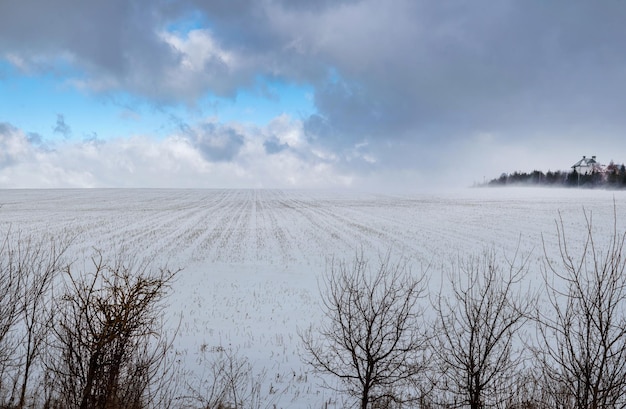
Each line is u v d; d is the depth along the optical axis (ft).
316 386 32.94
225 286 72.64
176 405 28.09
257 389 31.91
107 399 21.13
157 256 97.25
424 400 27.07
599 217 155.22
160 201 265.13
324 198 286.25
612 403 19.34
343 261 91.86
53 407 24.94
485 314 25.44
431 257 95.61
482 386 23.53
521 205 208.85
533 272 78.64
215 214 191.72
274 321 52.60
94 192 349.00
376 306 34.37
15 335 32.94
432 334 35.86
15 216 172.04
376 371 27.27
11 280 27.17
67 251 95.14
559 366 28.86
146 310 24.86
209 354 39.17
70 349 21.33
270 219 173.27
